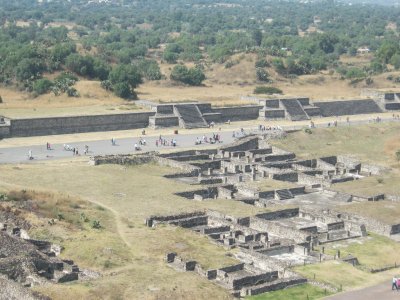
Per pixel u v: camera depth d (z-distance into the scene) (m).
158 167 172.25
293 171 174.88
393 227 136.62
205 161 179.38
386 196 158.62
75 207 128.38
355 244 129.12
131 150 185.50
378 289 106.25
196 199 147.88
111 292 88.75
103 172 160.12
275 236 128.00
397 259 123.50
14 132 196.12
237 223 130.62
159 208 134.25
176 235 118.00
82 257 103.75
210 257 108.69
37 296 81.12
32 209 121.25
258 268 108.88
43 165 163.25
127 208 133.00
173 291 91.06
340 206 149.50
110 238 112.50
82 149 184.50
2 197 123.50
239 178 167.88
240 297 98.75
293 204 151.12
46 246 105.94
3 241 95.44
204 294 92.12
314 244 125.81
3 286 82.12
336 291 103.81
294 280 104.62
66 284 90.31
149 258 105.88
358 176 180.25
